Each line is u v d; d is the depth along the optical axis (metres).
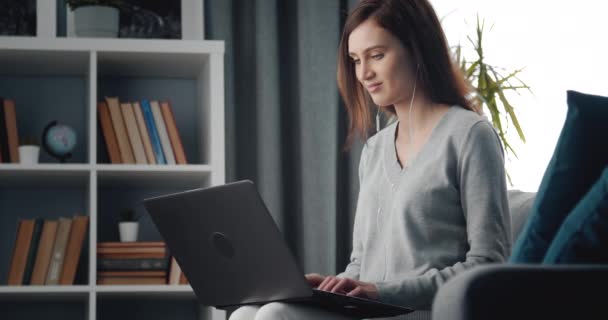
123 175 3.01
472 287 0.92
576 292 0.93
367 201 1.96
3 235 3.21
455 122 1.83
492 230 1.72
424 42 1.87
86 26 3.07
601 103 1.36
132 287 2.88
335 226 3.28
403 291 1.66
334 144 3.30
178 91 3.37
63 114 3.28
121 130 3.01
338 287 1.61
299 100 3.32
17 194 3.24
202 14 3.30
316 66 3.32
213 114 2.96
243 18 3.36
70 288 2.84
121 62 3.09
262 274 1.60
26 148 2.96
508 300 0.92
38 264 2.90
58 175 2.98
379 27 1.86
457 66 1.92
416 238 1.79
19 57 2.98
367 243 1.93
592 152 1.34
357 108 2.07
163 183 3.21
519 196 1.99
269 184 3.27
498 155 1.79
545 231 1.32
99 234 3.27
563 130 1.37
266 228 1.55
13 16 3.22
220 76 2.97
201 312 3.08
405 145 1.93
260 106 3.29
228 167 3.28
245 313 1.73
